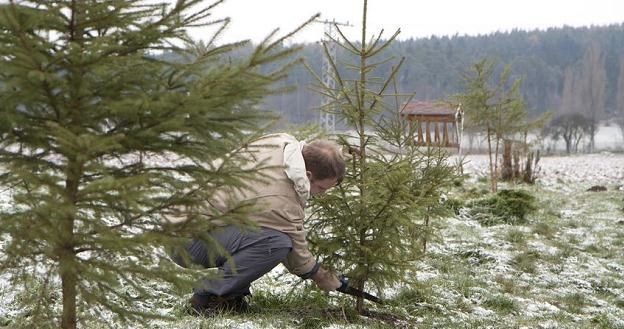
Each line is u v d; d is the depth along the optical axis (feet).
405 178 15.03
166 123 8.31
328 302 17.02
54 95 8.40
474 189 53.52
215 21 9.00
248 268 14.02
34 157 8.86
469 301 19.81
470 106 53.88
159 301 15.48
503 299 20.21
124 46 8.73
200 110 8.58
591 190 64.28
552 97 372.58
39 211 8.04
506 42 425.69
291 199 14.15
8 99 8.04
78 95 8.43
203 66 9.17
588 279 25.79
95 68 7.96
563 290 23.70
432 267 24.38
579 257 29.84
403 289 19.45
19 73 7.82
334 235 16.37
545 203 49.16
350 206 15.79
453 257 26.86
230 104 8.92
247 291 15.42
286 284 18.70
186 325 13.24
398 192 15.07
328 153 14.53
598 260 29.84
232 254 14.01
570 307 21.30
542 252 29.99
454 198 40.86
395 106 18.16
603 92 337.93
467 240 30.76
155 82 8.93
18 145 8.86
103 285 9.39
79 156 8.00
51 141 8.80
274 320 14.39
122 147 8.58
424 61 306.96
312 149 14.64
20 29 7.58
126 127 8.95
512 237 32.73
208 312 14.78
